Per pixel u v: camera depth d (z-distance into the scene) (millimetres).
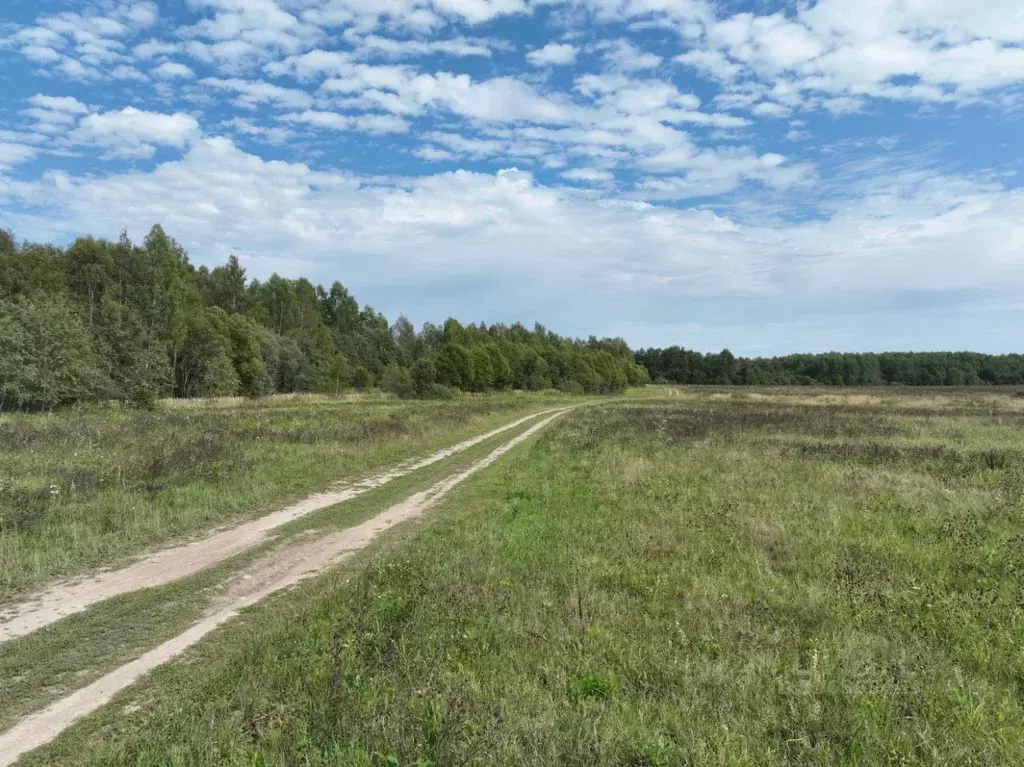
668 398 73375
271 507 11461
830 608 6332
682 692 4680
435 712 4199
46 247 60781
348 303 112688
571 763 3742
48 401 32062
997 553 7941
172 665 5184
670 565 7914
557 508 11422
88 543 8398
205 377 52531
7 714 4398
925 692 4566
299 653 5215
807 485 12914
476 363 69438
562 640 5582
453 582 7086
